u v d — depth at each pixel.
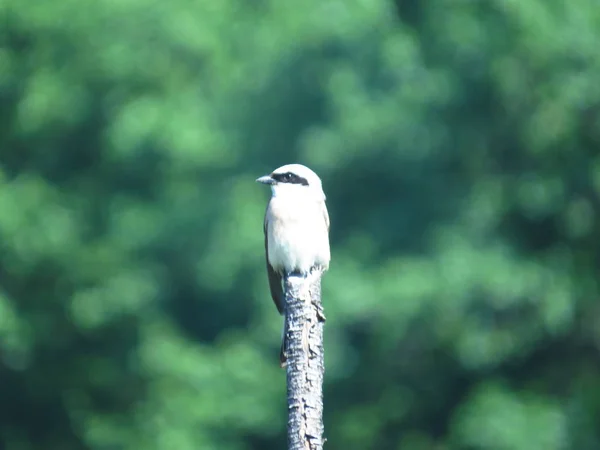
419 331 17.41
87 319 18.45
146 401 18.52
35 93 18.89
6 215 18.27
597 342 18.22
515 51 17.45
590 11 17.77
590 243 18.09
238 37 19.98
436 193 18.14
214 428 18.08
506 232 17.94
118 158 18.67
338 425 18.56
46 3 19.03
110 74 18.88
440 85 18.05
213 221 18.73
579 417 17.47
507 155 18.30
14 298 18.88
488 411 16.98
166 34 18.91
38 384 19.36
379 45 18.44
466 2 18.12
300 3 19.23
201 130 18.31
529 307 17.27
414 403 18.56
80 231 18.89
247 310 19.70
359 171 18.47
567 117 17.41
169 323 19.23
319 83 18.72
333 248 18.28
